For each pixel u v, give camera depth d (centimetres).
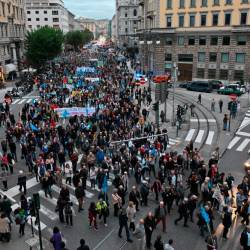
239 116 3856
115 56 11169
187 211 1639
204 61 6272
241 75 5894
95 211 1608
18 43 7444
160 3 6538
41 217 1742
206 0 5972
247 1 5544
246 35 5672
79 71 5866
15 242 1541
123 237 1570
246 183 1841
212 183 1880
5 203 1598
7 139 2652
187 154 2286
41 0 17312
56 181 2100
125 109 3284
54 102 3769
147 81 6222
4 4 6625
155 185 1862
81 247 1259
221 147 2828
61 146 2661
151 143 2619
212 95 5116
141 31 8562
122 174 1980
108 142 2475
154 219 1506
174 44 6556
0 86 5694
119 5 16550
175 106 4388
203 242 1523
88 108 3228
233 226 1658
